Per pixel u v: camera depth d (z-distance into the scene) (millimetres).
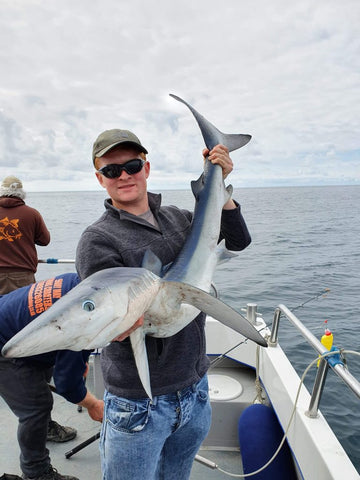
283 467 2438
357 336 7105
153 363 1630
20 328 2250
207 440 3086
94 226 1657
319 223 35375
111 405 1664
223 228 2031
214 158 1878
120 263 1611
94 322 1193
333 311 8797
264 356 3041
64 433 3188
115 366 1642
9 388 2365
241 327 1345
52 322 1132
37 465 2492
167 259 1740
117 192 1667
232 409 3049
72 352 1957
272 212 50531
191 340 1729
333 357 1919
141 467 1653
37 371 2387
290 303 9547
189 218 2006
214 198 1864
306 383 5324
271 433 2613
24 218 4129
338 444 1929
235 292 10836
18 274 4168
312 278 12680
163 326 1487
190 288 1376
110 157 1653
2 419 3547
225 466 2910
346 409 4699
